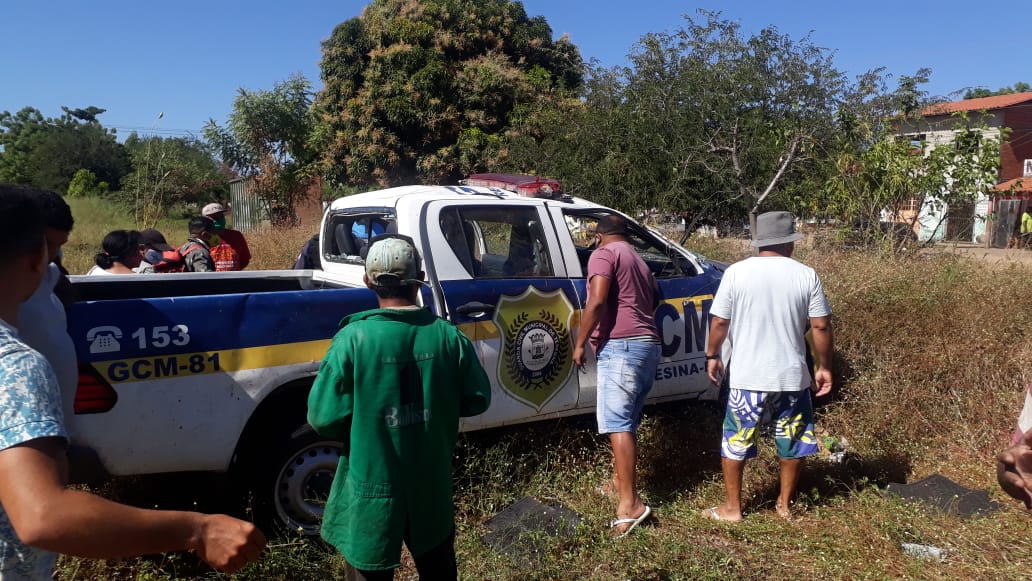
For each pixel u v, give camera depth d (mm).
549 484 4352
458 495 4129
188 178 23672
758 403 3906
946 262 8203
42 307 2062
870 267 7391
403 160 20859
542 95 20391
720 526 3896
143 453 3221
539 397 4336
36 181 44344
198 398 3322
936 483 4352
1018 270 7996
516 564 3494
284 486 3615
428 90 20234
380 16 21188
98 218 23547
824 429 5168
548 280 4395
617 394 3955
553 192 4887
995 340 5770
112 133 48438
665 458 4699
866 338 5855
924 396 5207
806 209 10555
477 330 4094
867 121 10703
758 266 3938
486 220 4320
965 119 10961
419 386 2490
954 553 3578
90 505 1270
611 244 4035
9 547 1373
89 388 3076
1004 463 2162
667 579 3383
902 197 10312
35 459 1258
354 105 20391
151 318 3223
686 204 10125
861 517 3912
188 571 3377
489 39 22016
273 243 12906
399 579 3428
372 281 2541
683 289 4871
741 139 10188
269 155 20906
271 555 3316
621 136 10336
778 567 3500
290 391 3668
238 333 3424
